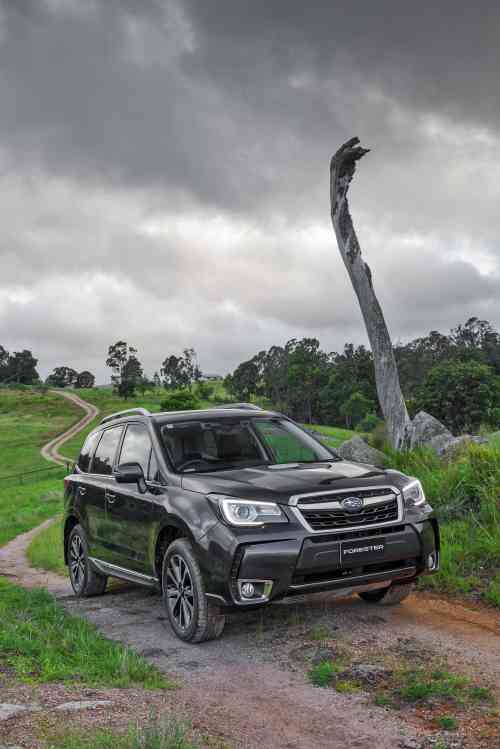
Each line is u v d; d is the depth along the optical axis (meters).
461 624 5.62
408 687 4.19
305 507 5.15
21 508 35.91
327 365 148.75
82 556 7.91
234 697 4.20
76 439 131.50
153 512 5.91
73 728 3.35
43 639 5.21
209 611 5.29
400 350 139.62
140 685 4.33
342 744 3.47
